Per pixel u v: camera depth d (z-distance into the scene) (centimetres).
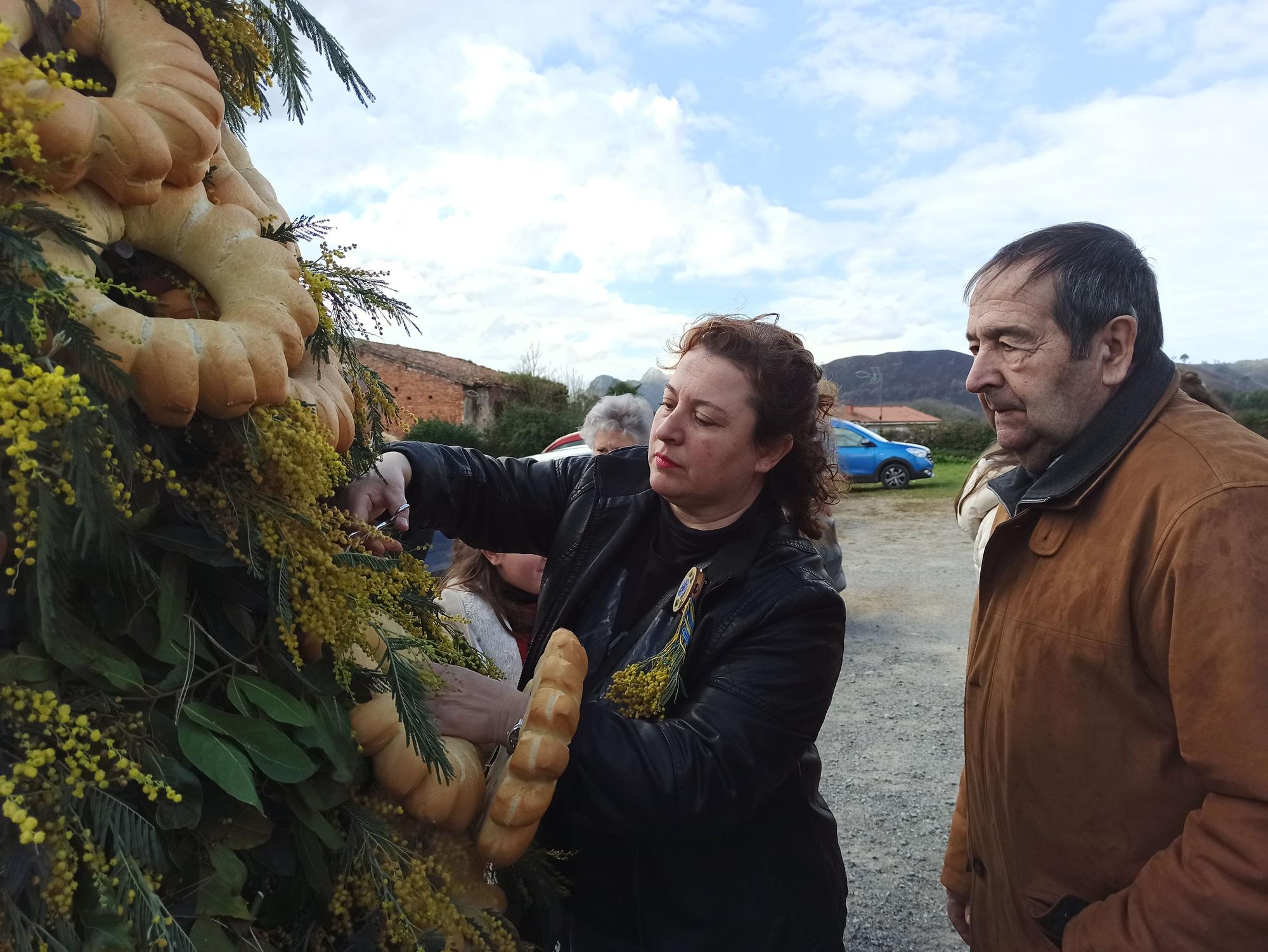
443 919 103
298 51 115
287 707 92
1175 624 116
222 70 107
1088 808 129
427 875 107
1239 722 109
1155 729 123
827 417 158
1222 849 110
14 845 70
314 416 95
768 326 146
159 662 87
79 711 77
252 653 96
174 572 88
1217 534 114
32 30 82
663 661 132
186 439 90
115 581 83
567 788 113
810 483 149
